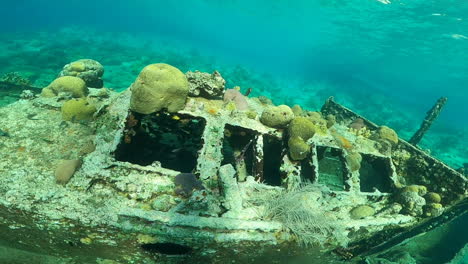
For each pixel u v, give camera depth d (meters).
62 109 5.29
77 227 3.54
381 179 7.00
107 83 13.85
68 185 3.85
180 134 6.32
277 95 18.67
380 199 5.85
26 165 4.08
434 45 29.47
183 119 5.92
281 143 6.24
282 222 4.18
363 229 4.87
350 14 29.14
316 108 17.47
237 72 22.16
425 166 7.02
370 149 7.04
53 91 6.48
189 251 3.90
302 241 4.19
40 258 3.96
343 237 4.45
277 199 4.45
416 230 5.70
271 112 6.12
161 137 6.38
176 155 6.82
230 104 6.36
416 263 6.52
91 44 22.98
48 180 3.88
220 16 87.50
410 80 56.00
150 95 5.20
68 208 3.55
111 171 4.17
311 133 5.86
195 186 4.10
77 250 3.92
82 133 4.98
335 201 5.21
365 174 7.32
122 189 3.94
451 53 30.27
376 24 28.94
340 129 7.80
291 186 4.99
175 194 4.02
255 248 4.04
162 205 3.79
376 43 36.88
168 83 5.32
